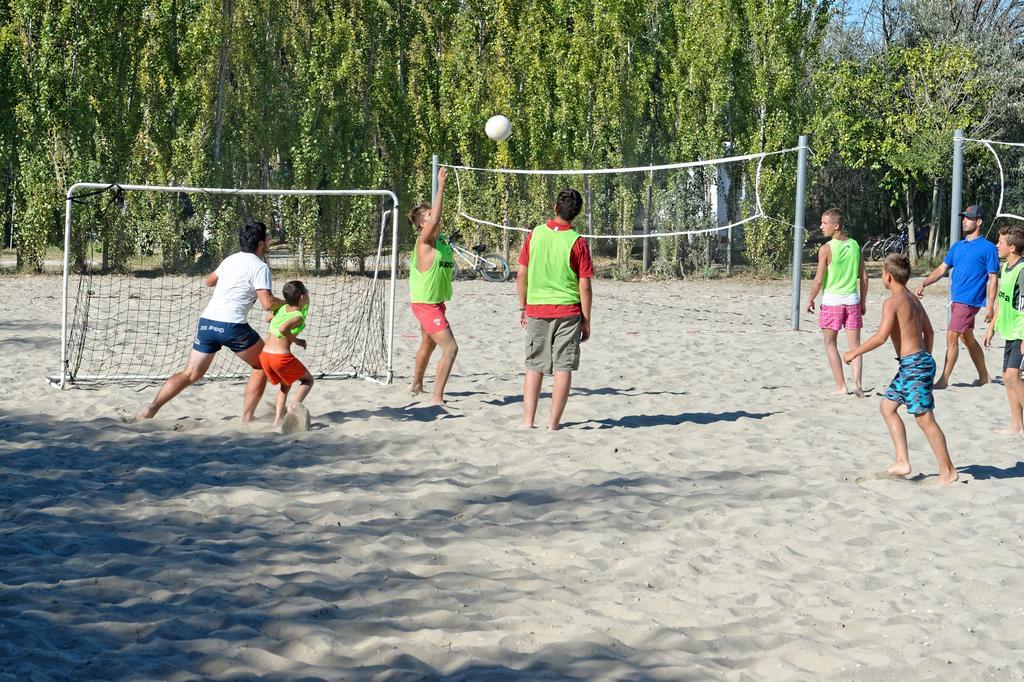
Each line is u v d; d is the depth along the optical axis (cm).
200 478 671
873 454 758
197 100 2495
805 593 481
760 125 2670
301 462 719
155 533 551
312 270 2645
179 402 911
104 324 1476
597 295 2147
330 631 422
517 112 2705
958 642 427
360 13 2577
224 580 484
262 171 2652
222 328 813
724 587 487
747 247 2708
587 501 628
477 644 417
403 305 1808
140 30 2441
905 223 3256
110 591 466
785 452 757
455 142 2702
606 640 423
